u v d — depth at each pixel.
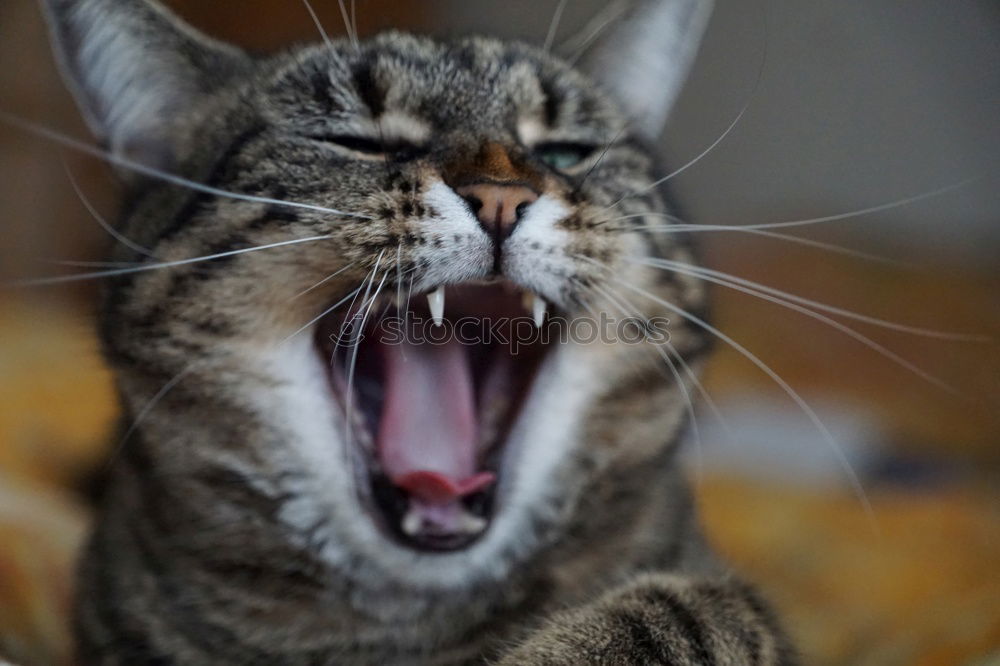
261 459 0.30
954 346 0.56
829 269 0.63
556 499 0.31
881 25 0.60
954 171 0.62
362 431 0.31
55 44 0.31
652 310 0.32
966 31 0.59
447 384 0.32
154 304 0.30
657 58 0.35
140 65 0.32
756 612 0.29
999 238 0.64
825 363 0.55
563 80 0.33
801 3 0.60
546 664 0.27
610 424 0.32
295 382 0.30
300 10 0.59
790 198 0.64
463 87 0.31
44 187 0.59
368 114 0.31
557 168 0.32
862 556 0.39
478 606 0.31
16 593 0.36
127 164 0.31
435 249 0.29
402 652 0.31
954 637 0.35
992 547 0.40
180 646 0.31
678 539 0.33
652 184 0.33
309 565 0.30
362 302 0.30
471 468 0.32
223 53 0.33
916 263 0.63
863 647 0.35
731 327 0.59
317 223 0.30
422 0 0.61
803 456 0.47
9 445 0.44
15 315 0.60
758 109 0.61
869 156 0.63
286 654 0.31
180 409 0.30
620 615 0.28
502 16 0.62
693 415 0.34
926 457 0.47
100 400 0.48
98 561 0.33
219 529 0.31
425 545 0.30
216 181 0.31
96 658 0.32
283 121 0.31
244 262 0.30
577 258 0.30
